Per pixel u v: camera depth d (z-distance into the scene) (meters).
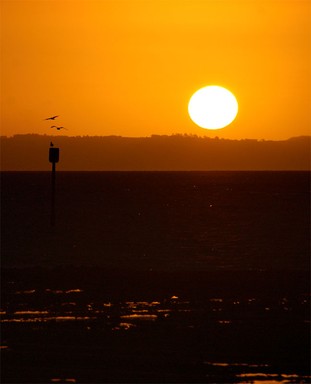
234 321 73.06
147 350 61.97
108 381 53.34
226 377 55.00
